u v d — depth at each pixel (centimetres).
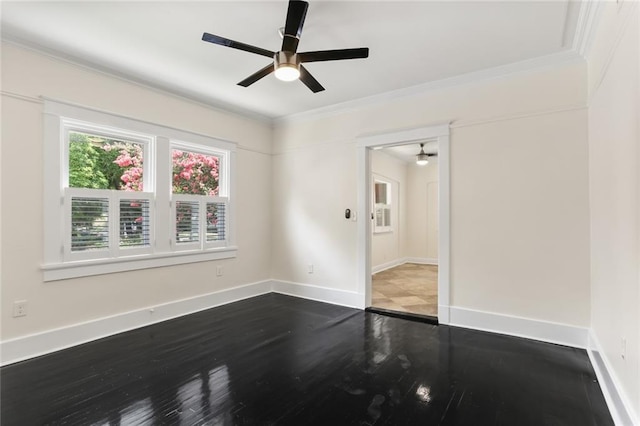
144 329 327
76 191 294
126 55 286
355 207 409
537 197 298
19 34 252
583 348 275
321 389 215
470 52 281
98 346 284
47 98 273
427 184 767
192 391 213
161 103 355
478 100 327
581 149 279
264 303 425
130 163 336
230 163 428
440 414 189
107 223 314
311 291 448
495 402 200
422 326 337
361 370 241
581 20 233
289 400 203
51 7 219
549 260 292
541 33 251
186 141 377
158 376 232
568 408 194
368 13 226
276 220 487
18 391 212
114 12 225
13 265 257
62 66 283
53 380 226
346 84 349
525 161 303
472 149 330
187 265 381
